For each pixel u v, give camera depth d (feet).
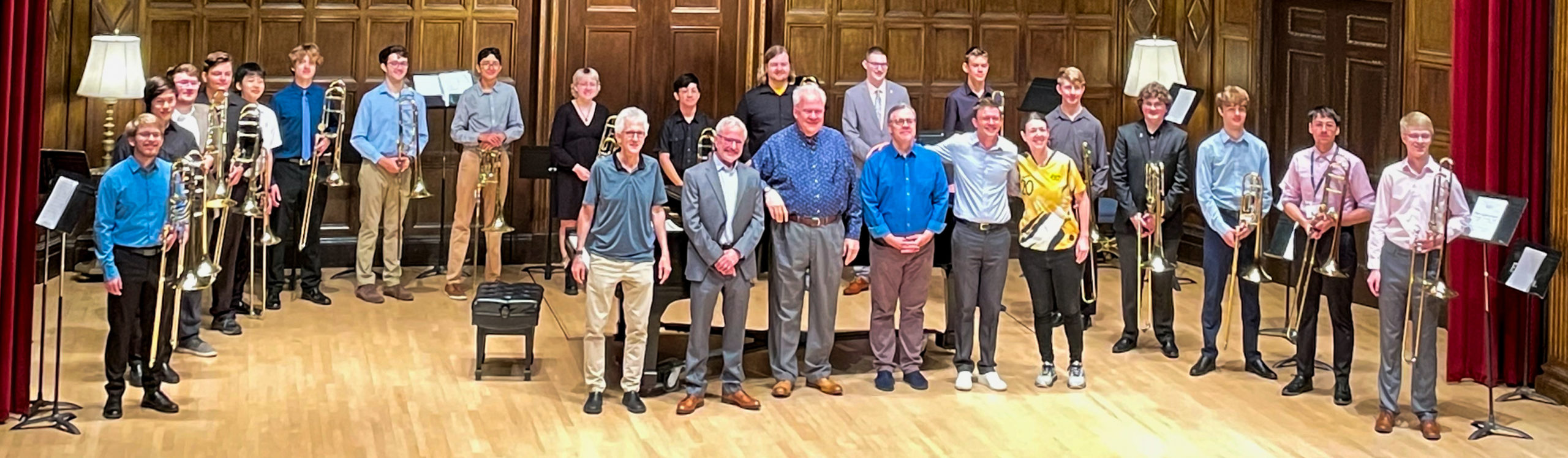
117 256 19.83
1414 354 20.34
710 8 32.48
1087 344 25.70
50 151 20.42
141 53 29.01
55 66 28.02
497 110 28.58
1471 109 22.30
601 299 20.75
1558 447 19.98
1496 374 22.81
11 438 19.27
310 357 23.77
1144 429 20.70
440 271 30.91
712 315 21.21
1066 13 33.65
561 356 24.21
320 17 30.73
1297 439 20.30
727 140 20.62
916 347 22.70
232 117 25.14
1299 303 22.45
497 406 21.29
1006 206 22.20
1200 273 32.27
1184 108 28.27
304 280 27.86
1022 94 33.68
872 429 20.51
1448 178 19.57
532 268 31.65
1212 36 32.32
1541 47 21.85
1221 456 19.57
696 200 20.76
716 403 21.63
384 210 28.32
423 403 21.39
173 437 19.56
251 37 30.42
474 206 28.58
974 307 22.43
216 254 23.02
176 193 20.24
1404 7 27.63
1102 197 31.24
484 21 31.50
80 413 20.42
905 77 33.40
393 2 31.04
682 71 32.53
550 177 28.94
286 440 19.57
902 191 21.85
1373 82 28.66
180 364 23.07
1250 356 23.58
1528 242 20.80
